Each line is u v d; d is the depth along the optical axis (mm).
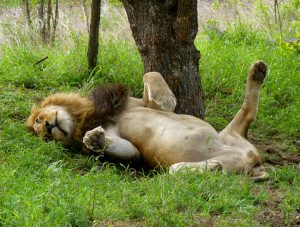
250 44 20312
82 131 12039
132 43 18984
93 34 16203
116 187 10094
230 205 9164
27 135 12398
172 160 11078
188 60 13133
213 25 21109
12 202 8945
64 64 16812
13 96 14797
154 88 11938
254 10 23766
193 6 12727
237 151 10977
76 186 9883
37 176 10680
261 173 10672
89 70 16438
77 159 11867
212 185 9734
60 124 12039
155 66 13094
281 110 15391
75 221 8523
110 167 11375
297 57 18047
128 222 8680
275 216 8992
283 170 10906
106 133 11766
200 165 10555
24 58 17375
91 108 12062
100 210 8859
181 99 13070
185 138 11008
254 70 11711
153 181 10180
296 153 13148
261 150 12977
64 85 16031
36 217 8484
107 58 16688
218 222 8641
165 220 8500
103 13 23172
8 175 10273
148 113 11703
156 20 12922
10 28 20266
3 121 13336
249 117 11727
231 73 17125
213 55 17984
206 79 16594
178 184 9695
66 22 22094
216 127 14406
